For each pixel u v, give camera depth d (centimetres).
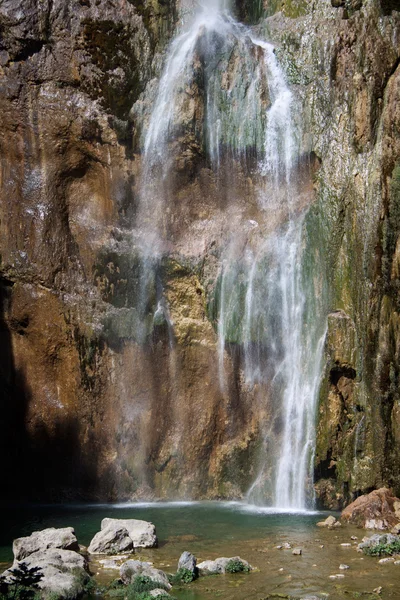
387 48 1762
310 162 1861
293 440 1747
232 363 1858
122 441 1888
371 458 1622
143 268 1908
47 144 1947
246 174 1942
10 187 1942
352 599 1016
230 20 2131
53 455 1886
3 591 966
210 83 1964
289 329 1800
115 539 1272
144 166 1952
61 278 1920
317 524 1484
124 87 1959
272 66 1944
